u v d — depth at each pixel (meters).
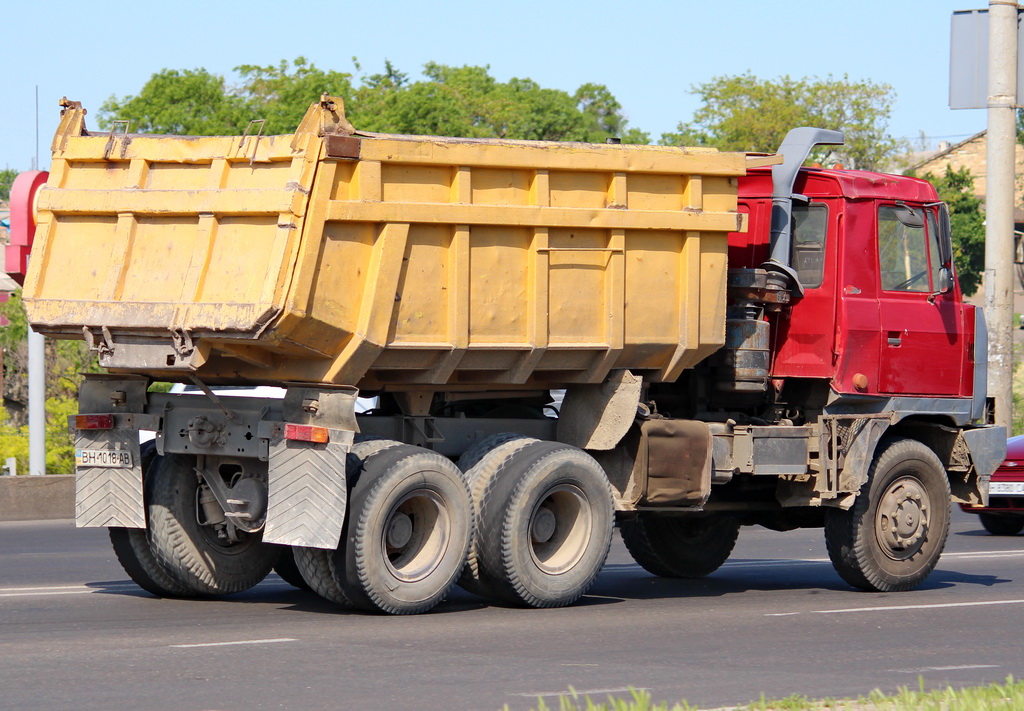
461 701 10.25
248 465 15.52
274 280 13.84
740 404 18.30
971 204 101.00
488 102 100.31
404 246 14.59
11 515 28.53
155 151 15.11
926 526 18.42
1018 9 29.72
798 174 18.39
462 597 16.61
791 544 26.08
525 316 15.59
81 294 15.16
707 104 104.38
